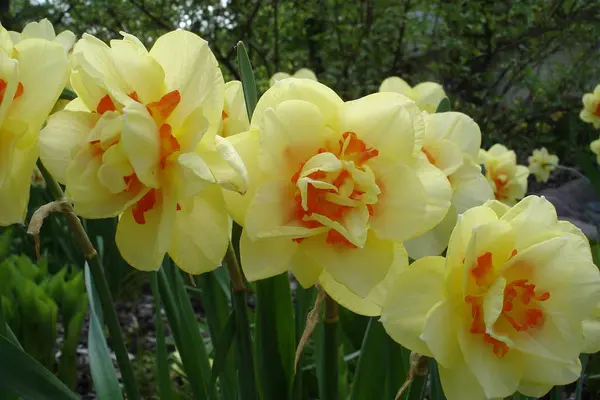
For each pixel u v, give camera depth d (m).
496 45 2.34
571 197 2.08
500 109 2.64
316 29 2.17
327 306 0.46
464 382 0.41
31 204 1.13
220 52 2.16
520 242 0.42
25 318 0.75
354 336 0.79
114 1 2.19
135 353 1.05
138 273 1.26
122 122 0.38
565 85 2.67
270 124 0.40
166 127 0.39
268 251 0.40
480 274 0.41
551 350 0.41
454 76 2.28
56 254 1.20
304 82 0.41
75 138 0.40
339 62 2.12
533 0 2.29
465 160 0.55
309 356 0.79
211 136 0.40
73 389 0.81
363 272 0.40
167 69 0.41
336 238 0.40
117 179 0.39
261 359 0.52
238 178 0.38
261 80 2.42
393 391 0.51
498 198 1.06
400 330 0.40
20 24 1.92
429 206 0.40
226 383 0.59
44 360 0.77
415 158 0.41
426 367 0.43
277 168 0.40
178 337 0.56
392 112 0.40
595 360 0.90
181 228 0.41
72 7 2.19
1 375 0.42
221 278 0.61
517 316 0.41
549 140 2.53
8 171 0.40
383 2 2.04
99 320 0.59
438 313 0.40
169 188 0.39
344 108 0.41
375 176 0.41
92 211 0.39
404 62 2.21
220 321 0.60
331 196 0.39
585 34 2.41
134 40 0.41
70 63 0.41
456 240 0.40
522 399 0.52
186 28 2.21
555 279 0.41
